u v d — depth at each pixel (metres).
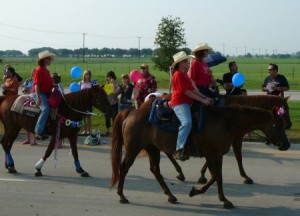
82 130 15.38
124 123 8.42
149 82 13.29
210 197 8.67
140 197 8.68
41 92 10.07
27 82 14.32
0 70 68.19
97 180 9.98
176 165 9.86
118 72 65.38
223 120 7.95
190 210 7.88
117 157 8.41
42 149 13.38
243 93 11.93
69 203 8.26
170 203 8.28
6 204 8.18
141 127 8.27
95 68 79.12
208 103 7.86
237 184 9.59
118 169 8.37
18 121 10.48
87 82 14.15
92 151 13.09
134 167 11.18
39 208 7.95
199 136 7.93
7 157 10.61
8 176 10.30
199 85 8.95
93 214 7.62
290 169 10.90
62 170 10.88
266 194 8.86
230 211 7.82
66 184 9.63
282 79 12.34
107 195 8.80
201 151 8.05
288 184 9.59
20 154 12.66
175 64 7.92
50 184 9.62
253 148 13.25
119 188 8.30
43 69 10.13
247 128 8.04
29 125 10.38
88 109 10.30
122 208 7.98
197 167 11.11
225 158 12.17
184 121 7.80
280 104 9.57
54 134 10.26
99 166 11.29
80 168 10.32
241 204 8.22
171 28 27.86
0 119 10.74
